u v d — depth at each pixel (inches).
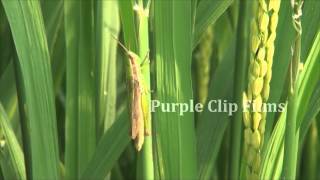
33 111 12.2
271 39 10.1
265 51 10.1
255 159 10.8
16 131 15.5
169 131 12.1
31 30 12.0
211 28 17.6
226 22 18.4
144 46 11.0
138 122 11.2
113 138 13.3
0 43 15.6
